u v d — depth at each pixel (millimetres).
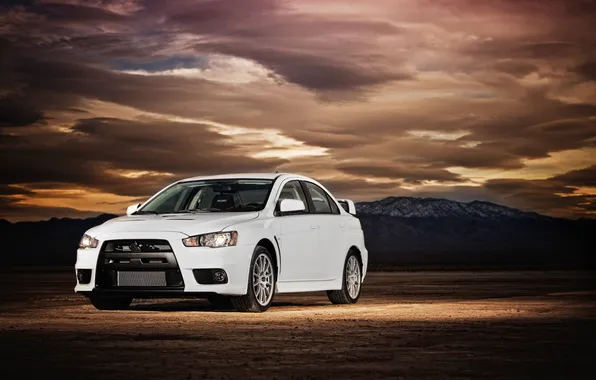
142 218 12203
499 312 12117
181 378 6602
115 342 8617
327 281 13367
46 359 7531
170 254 11523
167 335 9164
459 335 9172
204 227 11672
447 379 6539
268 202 12539
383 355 7707
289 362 7328
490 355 7707
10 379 6629
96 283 11836
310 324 10273
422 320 10812
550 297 15828
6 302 15023
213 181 13141
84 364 7262
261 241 12125
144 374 6770
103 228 12008
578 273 39906
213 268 11484
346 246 13828
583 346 8312
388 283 25625
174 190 13172
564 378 6570
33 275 43469
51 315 11680
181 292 11477
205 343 8531
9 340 8773
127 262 11664
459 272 48094
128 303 13062
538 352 7895
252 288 11812
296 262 12680
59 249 166000
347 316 11414
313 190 13672
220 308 13312
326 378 6582
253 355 7723
